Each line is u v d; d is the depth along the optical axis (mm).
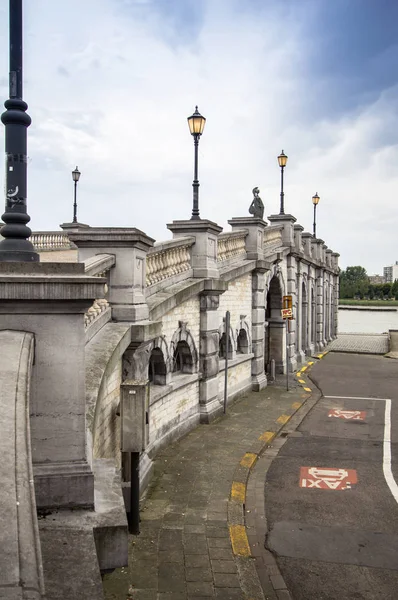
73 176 24828
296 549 7527
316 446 12648
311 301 31891
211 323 14508
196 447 12086
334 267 42312
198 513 8555
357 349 33750
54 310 4676
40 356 4699
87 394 6387
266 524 8375
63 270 4715
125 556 4520
